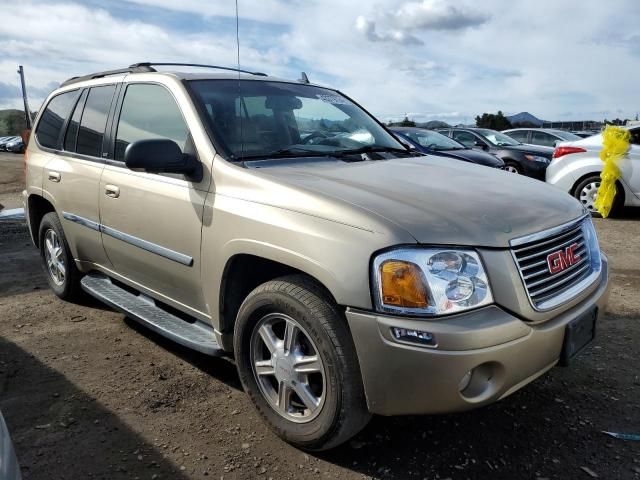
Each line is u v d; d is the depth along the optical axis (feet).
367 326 7.36
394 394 7.38
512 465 8.48
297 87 13.03
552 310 7.93
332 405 7.98
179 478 8.21
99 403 10.28
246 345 9.38
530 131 50.26
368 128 13.20
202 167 9.96
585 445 8.94
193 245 9.97
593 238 9.87
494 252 7.54
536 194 9.45
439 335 7.02
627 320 14.07
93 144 13.34
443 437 9.23
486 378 7.47
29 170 16.16
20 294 16.80
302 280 8.44
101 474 8.28
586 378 11.08
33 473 8.30
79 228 13.75
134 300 12.69
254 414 9.95
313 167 9.93
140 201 11.12
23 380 11.19
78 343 13.05
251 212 8.81
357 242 7.50
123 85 12.80
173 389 10.82
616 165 27.58
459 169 10.84
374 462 8.59
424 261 7.23
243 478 8.21
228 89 11.46
